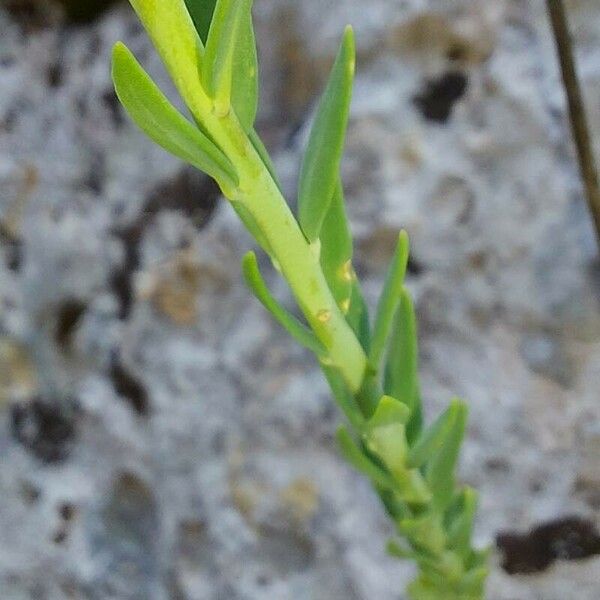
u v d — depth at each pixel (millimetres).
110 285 245
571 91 165
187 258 234
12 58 261
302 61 233
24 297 251
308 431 224
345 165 221
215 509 232
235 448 230
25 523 251
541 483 209
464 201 214
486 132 214
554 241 208
